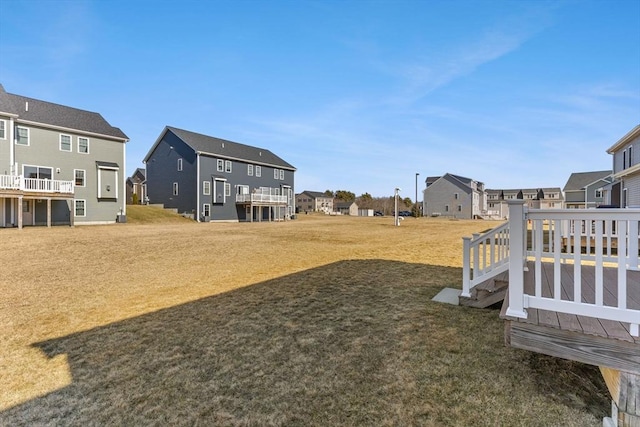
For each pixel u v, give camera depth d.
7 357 3.08
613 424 1.93
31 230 15.95
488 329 3.53
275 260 8.35
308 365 2.83
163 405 2.30
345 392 2.40
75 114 22.12
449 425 2.00
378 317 3.99
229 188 29.81
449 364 2.77
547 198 51.62
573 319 2.38
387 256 8.91
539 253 2.47
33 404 2.33
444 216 46.00
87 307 4.59
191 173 27.61
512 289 2.45
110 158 22.56
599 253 2.21
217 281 6.09
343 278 6.18
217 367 2.83
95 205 21.77
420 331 3.51
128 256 8.91
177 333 3.61
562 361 2.76
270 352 3.10
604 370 2.20
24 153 18.64
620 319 2.11
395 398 2.30
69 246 10.53
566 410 2.12
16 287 5.71
